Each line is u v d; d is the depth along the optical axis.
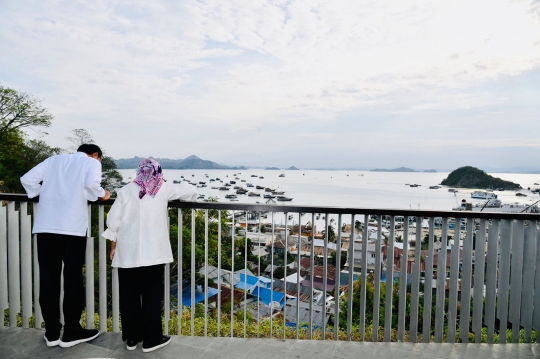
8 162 29.97
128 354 1.98
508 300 2.28
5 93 30.50
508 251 2.22
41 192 1.99
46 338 2.05
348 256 2.20
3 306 2.37
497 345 2.19
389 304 2.23
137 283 1.99
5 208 2.40
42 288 1.97
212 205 2.17
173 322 4.38
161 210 1.98
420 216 2.18
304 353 2.03
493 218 2.16
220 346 2.10
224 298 11.66
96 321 4.07
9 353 1.97
